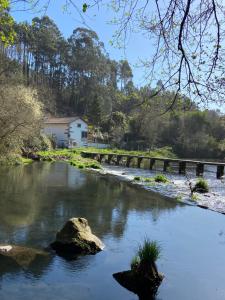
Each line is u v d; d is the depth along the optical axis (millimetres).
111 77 69125
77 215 12750
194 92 4004
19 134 26250
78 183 21219
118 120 65250
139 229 11383
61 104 85188
